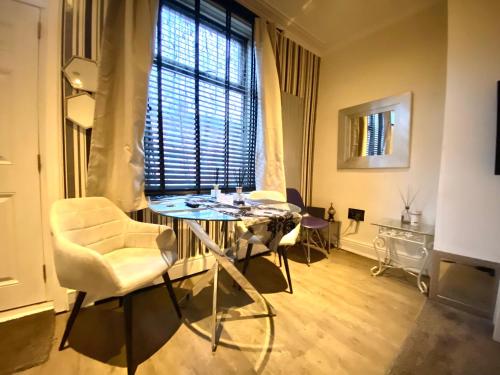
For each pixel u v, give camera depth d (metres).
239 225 1.82
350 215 2.63
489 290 1.47
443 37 1.95
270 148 2.27
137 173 1.50
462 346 1.22
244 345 1.20
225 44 2.15
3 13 1.25
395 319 1.44
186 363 1.08
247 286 1.39
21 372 1.01
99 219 1.33
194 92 1.96
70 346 1.16
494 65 1.40
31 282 1.41
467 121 1.50
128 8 1.42
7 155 1.30
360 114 2.52
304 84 2.77
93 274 0.95
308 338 1.26
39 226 1.41
